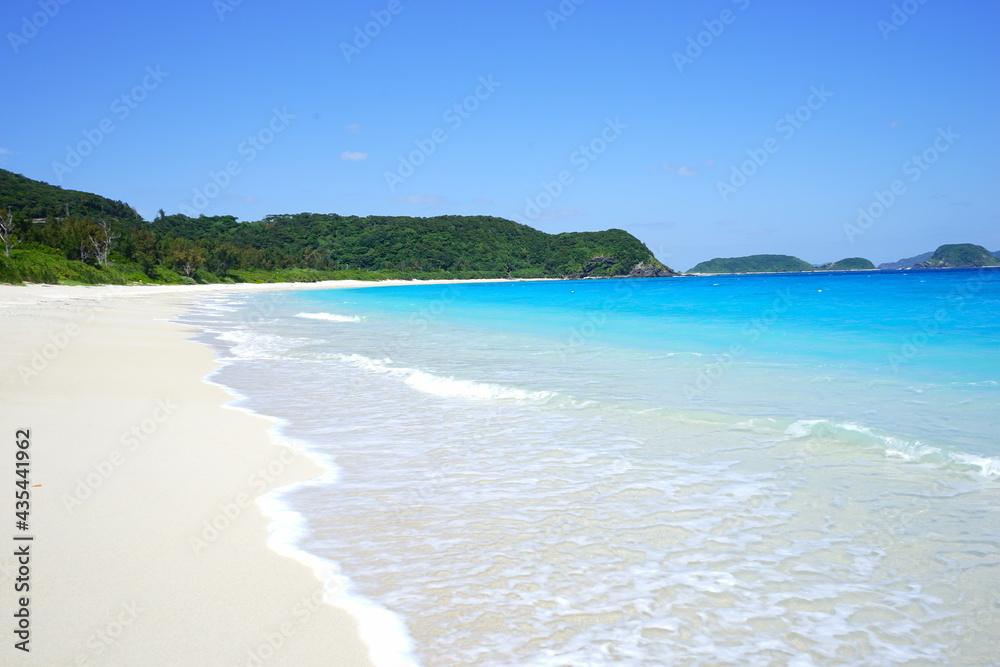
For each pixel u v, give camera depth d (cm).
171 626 354
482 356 1526
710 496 568
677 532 492
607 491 588
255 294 6569
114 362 1375
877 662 328
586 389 1073
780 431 783
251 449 739
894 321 2102
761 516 520
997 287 4625
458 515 534
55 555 441
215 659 323
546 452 720
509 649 339
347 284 10669
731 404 933
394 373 1291
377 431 828
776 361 1316
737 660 330
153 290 5941
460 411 944
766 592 399
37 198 10175
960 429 756
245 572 424
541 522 517
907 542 466
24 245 6253
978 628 357
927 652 336
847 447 708
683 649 339
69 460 667
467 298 5250
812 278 10481
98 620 358
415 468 668
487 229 13812
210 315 3189
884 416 830
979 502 538
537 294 5947
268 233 13800
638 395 1015
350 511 544
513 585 411
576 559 448
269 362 1472
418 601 390
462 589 406
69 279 5372
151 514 525
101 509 532
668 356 1444
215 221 13700
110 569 422
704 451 709
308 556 453
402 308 3888
